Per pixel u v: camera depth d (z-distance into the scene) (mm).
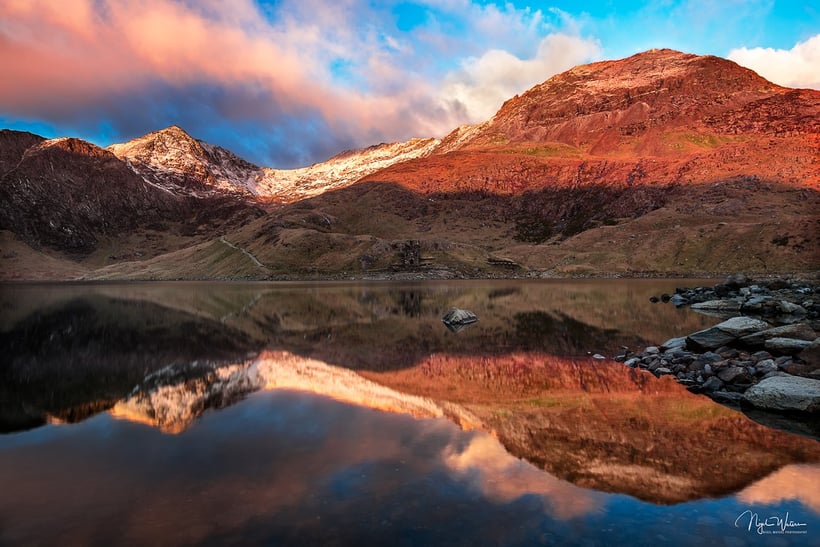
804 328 22250
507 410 14742
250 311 54250
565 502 8398
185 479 8977
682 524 7734
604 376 20391
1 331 36250
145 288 123688
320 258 194000
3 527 7215
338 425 12609
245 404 14953
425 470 9586
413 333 35500
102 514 7625
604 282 125188
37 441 11250
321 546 6758
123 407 14609
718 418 14094
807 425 13461
